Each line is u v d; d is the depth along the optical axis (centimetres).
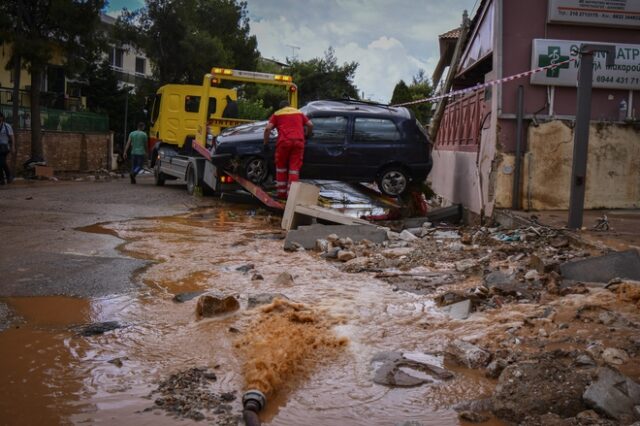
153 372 407
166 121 1994
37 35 2347
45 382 388
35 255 754
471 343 468
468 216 1292
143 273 686
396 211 1195
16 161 2473
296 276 694
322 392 384
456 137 1520
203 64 3447
